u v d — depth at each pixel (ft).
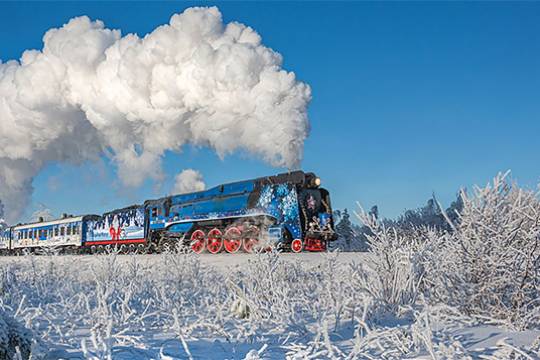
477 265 17.58
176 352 14.07
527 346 13.07
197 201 81.76
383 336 13.71
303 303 22.08
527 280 17.24
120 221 96.22
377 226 20.36
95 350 13.65
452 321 16.70
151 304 23.35
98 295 19.08
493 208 17.80
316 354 12.53
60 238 107.65
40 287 29.96
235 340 16.19
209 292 28.30
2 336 12.35
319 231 67.51
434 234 21.02
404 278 18.78
